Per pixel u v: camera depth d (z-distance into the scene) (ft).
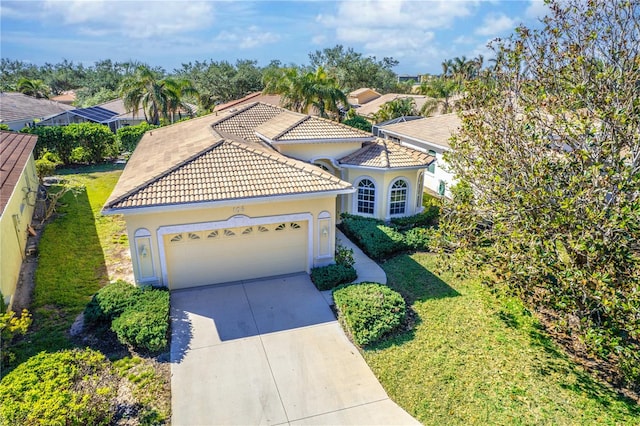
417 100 188.96
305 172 47.52
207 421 27.84
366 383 31.53
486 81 39.58
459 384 31.22
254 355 34.45
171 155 54.85
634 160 31.55
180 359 33.76
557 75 35.24
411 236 57.47
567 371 32.55
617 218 29.01
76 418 24.07
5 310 35.58
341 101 137.69
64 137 102.58
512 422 27.81
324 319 39.75
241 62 245.45
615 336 30.78
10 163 57.36
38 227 61.87
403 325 38.58
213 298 43.16
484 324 38.81
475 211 38.27
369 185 65.46
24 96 150.41
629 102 31.22
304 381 31.65
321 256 49.06
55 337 35.99
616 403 29.25
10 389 25.08
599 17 33.60
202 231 43.73
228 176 45.09
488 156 36.73
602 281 28.04
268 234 46.55
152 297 39.78
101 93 223.51
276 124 70.49
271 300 42.93
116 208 38.52
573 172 33.17
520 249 33.91
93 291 44.42
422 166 63.82
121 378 31.30
